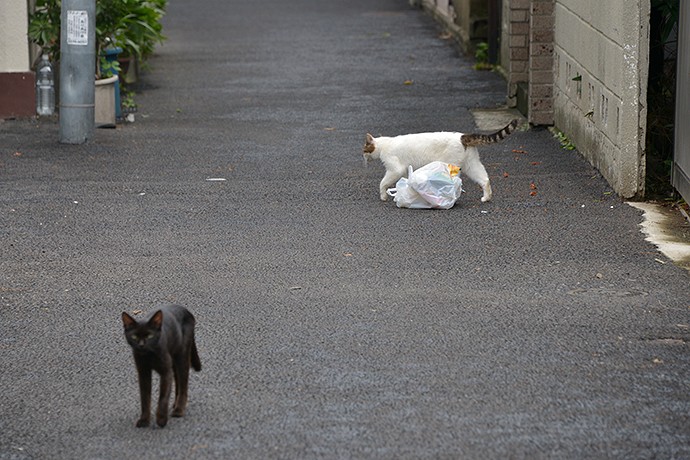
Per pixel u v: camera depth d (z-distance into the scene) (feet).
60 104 64.39
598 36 55.21
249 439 26.61
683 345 32.40
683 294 37.14
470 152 50.03
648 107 56.18
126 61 85.40
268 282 39.14
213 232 46.01
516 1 74.84
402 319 35.01
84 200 51.34
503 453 25.61
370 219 47.78
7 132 67.36
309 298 37.27
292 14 135.33
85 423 27.78
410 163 50.14
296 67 96.48
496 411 27.94
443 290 37.96
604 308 35.76
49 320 35.40
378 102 79.82
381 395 29.07
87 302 37.09
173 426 27.35
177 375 27.71
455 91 84.12
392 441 26.32
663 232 44.96
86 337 33.86
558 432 26.66
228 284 38.91
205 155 61.82
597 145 55.77
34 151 62.18
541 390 29.22
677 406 28.12
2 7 70.28
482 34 101.55
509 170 57.11
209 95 83.10
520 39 75.25
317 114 75.25
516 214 48.21
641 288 37.81
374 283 38.88
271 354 32.14
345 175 56.54
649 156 54.54
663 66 57.62
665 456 25.36
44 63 72.18
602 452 25.58
